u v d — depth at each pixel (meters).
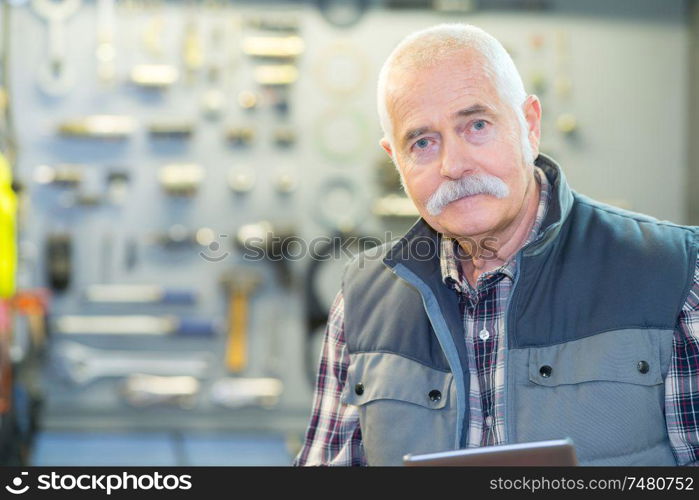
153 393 7.34
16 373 6.25
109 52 7.36
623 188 7.67
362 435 2.49
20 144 7.38
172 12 7.42
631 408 2.17
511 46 7.55
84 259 7.46
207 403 7.46
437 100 2.23
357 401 2.46
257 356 7.51
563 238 2.36
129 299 7.46
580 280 2.29
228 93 7.45
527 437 2.21
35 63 7.40
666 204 7.70
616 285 2.25
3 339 5.98
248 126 7.46
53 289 7.37
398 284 2.54
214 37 7.41
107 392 7.43
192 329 7.41
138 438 7.16
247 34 7.42
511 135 2.27
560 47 7.55
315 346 7.44
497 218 2.27
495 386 2.30
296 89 7.50
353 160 7.52
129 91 7.45
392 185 7.43
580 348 2.23
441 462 1.90
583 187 7.67
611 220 2.38
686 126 7.67
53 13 7.36
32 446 6.62
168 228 7.50
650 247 2.29
